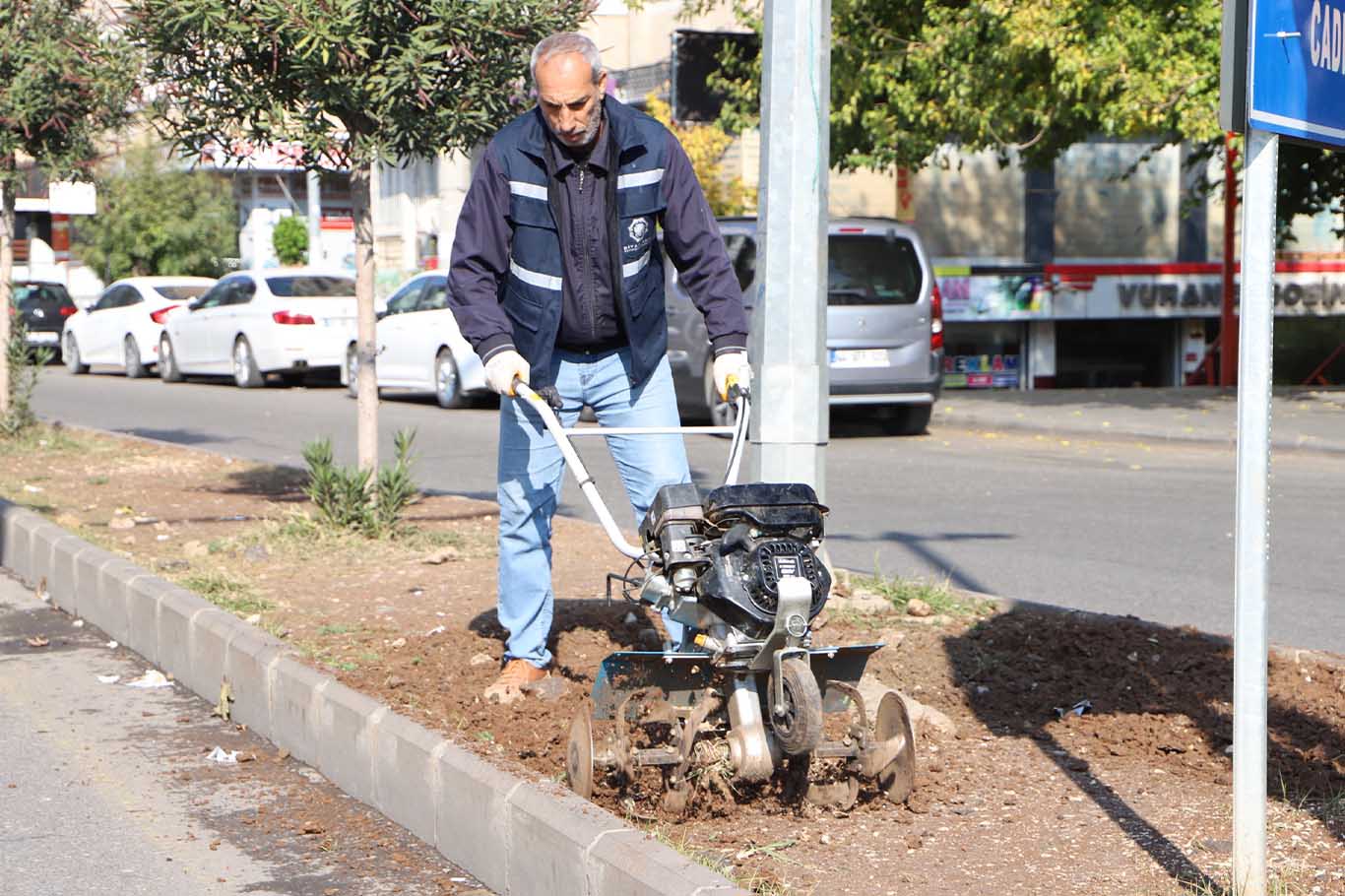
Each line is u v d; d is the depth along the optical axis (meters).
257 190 46.56
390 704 5.26
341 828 4.82
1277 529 10.54
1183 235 29.50
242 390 24.12
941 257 28.41
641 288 5.41
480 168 5.27
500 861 4.21
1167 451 15.55
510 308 5.40
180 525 9.95
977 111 18.05
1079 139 20.94
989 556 9.46
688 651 4.89
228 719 6.11
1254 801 3.60
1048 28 16.61
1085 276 28.92
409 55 8.34
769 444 6.45
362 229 9.43
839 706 4.64
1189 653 6.21
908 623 6.79
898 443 16.42
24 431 14.88
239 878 4.39
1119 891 3.91
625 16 29.73
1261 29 3.42
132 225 41.00
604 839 3.79
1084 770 4.96
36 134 14.05
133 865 4.50
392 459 14.58
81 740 5.82
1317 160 21.20
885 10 19.16
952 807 4.59
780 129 6.38
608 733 5.02
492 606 7.31
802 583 4.29
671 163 5.30
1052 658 6.27
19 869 4.48
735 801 4.64
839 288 16.34
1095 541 10.04
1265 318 3.50
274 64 8.54
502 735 5.20
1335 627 7.44
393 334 21.03
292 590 7.70
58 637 7.61
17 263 41.78
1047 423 17.34
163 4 8.35
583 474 4.84
